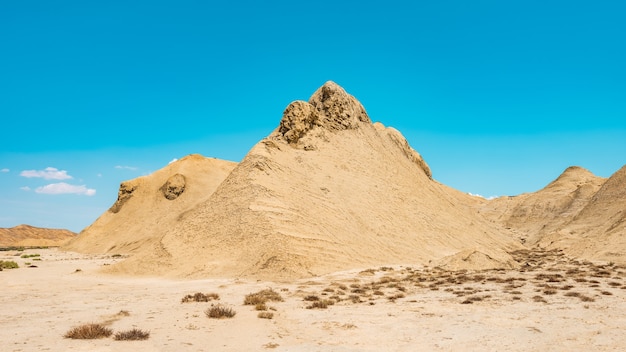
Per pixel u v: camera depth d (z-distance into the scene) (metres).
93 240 96.38
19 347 11.92
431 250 57.56
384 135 91.94
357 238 50.69
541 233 98.56
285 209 47.75
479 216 91.81
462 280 32.34
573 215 101.25
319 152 66.38
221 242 44.16
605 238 55.97
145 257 44.91
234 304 22.22
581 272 36.53
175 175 105.50
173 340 13.32
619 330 15.11
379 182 66.81
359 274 37.62
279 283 33.03
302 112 69.69
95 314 18.73
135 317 17.91
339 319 17.75
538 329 15.49
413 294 25.95
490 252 46.22
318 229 47.38
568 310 19.17
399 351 12.59
